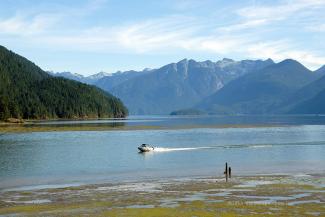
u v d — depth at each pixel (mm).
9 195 43156
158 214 34062
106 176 56781
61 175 57906
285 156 79688
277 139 118562
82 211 35406
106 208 36500
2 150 88938
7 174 58750
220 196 41281
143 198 40719
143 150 88125
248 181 50375
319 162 70812
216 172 59906
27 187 48562
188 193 43062
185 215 33656
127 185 48594
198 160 74375
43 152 85938
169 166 66812
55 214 34438
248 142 109000
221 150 90625
